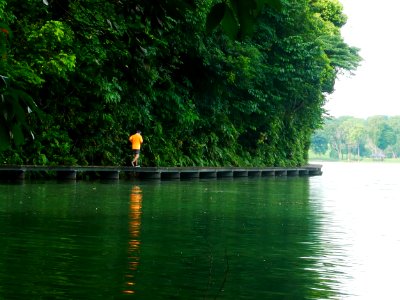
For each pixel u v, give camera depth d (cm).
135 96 2966
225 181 3095
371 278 742
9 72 1948
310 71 4388
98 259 789
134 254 834
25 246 866
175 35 2827
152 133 3231
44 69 2153
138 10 456
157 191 2031
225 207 1540
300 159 5194
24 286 632
